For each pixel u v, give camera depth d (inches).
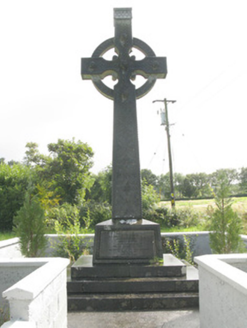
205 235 301.1
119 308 160.2
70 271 201.2
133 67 224.1
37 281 93.7
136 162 212.1
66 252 269.9
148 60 225.0
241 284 85.7
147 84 224.2
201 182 2930.6
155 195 672.4
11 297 84.4
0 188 554.3
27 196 219.1
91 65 221.5
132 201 207.6
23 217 212.4
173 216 604.7
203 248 298.5
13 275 146.4
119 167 211.5
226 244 207.5
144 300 160.9
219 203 215.5
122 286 170.4
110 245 190.2
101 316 151.4
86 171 987.9
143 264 185.3
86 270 181.6
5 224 554.6
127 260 187.0
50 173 932.0
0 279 146.8
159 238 191.8
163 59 226.2
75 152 962.1
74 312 157.5
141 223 198.2
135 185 209.5
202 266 120.1
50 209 504.1
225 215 209.5
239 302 89.0
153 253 188.4
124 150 213.3
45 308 97.5
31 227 211.5
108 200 935.7
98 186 1390.3
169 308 160.4
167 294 166.7
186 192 2891.2
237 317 90.1
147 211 617.3
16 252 256.7
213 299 109.5
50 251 288.5
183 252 284.7
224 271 100.7
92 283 170.9
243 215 348.8
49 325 101.5
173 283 170.9
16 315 84.2
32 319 85.7
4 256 236.5
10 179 581.6
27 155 1352.1
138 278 177.5
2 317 135.3
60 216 521.0
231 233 205.9
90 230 441.7
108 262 186.9
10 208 552.4
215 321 107.4
